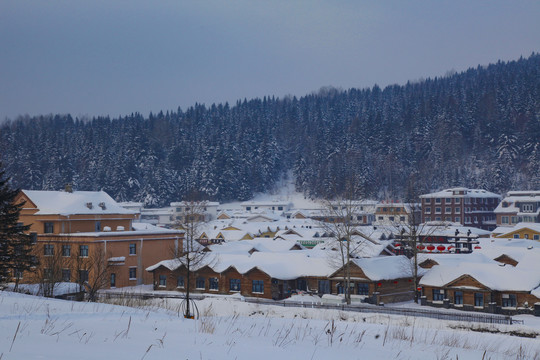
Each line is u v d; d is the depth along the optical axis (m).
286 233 118.56
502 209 156.12
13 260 48.69
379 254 73.19
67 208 77.50
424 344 15.09
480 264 58.28
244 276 66.06
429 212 161.75
